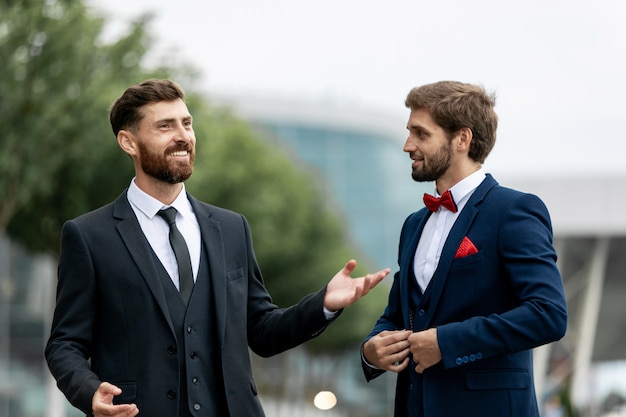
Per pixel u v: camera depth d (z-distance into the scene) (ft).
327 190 105.50
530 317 14.39
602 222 51.83
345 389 142.72
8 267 72.64
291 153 101.50
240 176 78.13
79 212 55.06
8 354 73.51
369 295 114.01
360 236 177.37
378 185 178.09
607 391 67.31
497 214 15.16
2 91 47.85
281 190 88.63
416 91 15.72
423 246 15.75
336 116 177.47
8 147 48.55
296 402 131.44
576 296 62.34
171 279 15.72
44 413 74.95
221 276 15.90
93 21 50.29
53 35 48.24
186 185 65.10
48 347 15.60
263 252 84.69
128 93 15.99
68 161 53.42
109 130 50.90
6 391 73.36
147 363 15.33
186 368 15.39
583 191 52.01
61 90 49.14
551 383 64.80
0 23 47.01
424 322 15.26
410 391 15.49
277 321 16.10
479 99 15.62
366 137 178.29
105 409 14.32
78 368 15.08
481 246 15.11
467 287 15.08
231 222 16.48
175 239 15.88
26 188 49.90
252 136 83.87
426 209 16.19
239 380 15.65
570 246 60.34
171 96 15.99
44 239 59.26
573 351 63.93
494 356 14.99
